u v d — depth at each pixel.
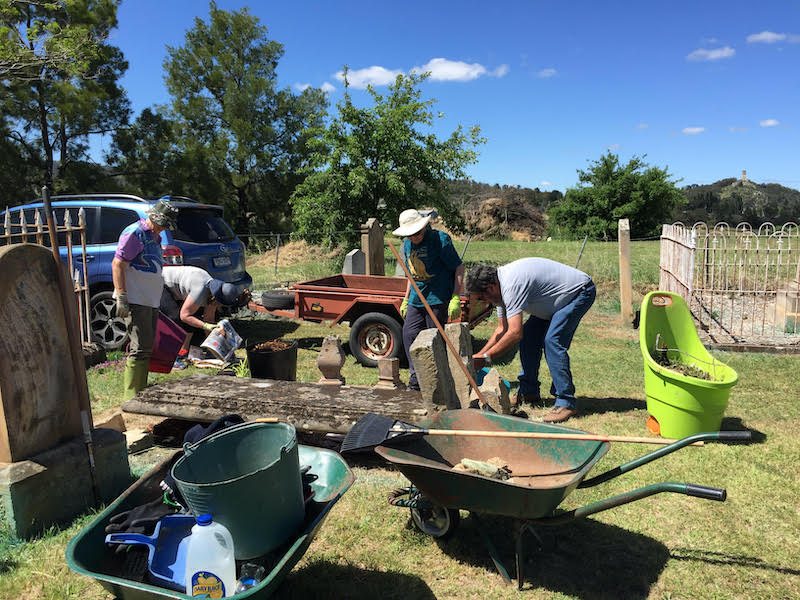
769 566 3.15
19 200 23.98
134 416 5.52
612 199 41.06
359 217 16.83
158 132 27.39
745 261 11.15
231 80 31.62
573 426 5.15
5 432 3.37
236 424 3.27
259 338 8.91
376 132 16.38
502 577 3.11
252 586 2.48
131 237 5.12
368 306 7.47
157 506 2.84
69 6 21.33
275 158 32.38
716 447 4.61
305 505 2.98
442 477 2.91
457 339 4.57
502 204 34.41
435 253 5.48
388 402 4.46
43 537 3.45
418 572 3.19
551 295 5.11
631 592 2.98
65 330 3.74
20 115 23.16
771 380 6.36
